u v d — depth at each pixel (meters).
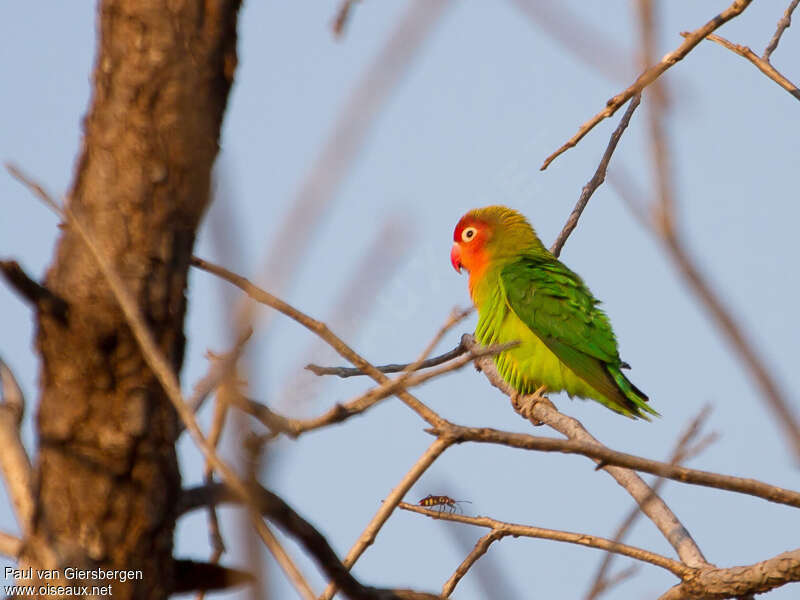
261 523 4.37
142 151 5.08
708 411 5.24
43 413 5.14
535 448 5.14
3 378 5.55
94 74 5.26
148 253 5.09
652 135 2.95
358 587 5.91
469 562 8.48
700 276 2.85
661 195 2.92
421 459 5.29
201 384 5.14
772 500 5.42
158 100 5.09
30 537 5.03
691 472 5.23
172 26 5.09
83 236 4.34
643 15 3.12
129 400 5.09
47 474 5.09
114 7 5.14
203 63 5.13
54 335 5.04
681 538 8.28
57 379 5.10
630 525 4.86
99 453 5.07
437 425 5.17
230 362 3.35
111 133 5.12
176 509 5.30
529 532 8.39
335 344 4.65
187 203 5.16
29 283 4.81
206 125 5.15
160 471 5.18
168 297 5.13
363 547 5.97
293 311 3.45
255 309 3.03
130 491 5.11
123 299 4.27
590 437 10.19
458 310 4.47
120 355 5.07
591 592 4.71
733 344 2.78
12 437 5.27
